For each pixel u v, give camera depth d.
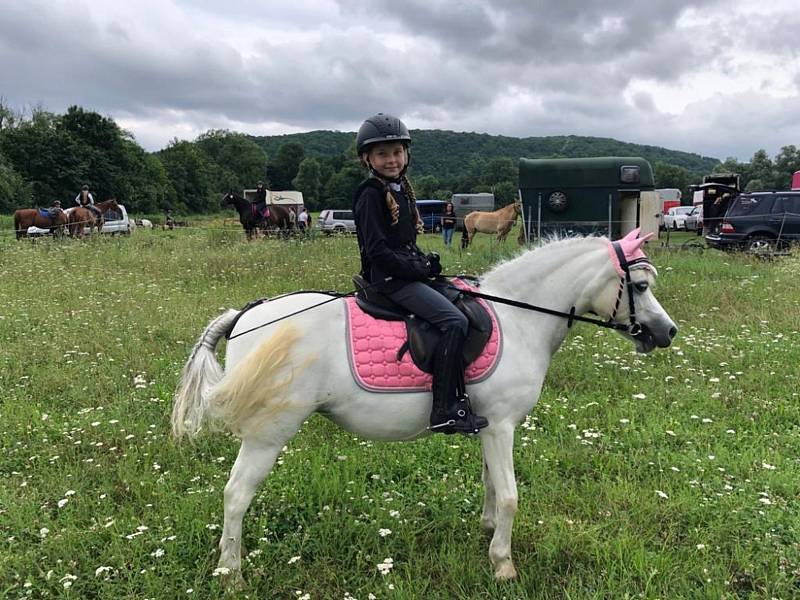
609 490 4.20
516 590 3.27
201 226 41.78
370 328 3.26
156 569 3.33
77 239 16.59
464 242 19.64
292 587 3.29
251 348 3.24
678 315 9.06
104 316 8.05
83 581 3.23
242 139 118.62
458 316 3.15
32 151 61.12
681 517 3.92
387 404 3.24
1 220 34.66
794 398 5.86
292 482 4.29
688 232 30.34
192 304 8.77
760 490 4.19
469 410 3.23
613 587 3.23
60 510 3.90
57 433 4.86
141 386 5.73
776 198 16.62
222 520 3.79
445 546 3.66
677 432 5.14
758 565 3.39
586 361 6.86
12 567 3.28
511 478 3.34
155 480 4.25
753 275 12.00
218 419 3.27
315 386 3.20
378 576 3.40
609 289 3.49
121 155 69.50
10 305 8.59
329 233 21.81
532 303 3.54
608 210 18.19
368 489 4.32
